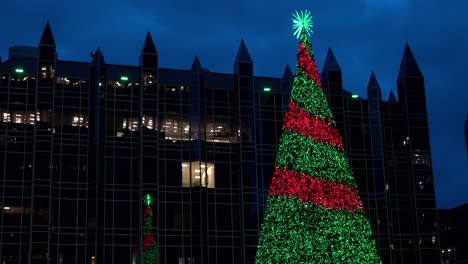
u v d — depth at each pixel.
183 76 77.38
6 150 69.12
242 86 77.50
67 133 71.12
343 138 79.69
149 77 74.94
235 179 75.06
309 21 39.81
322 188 35.88
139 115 73.69
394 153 81.50
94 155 70.94
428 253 78.88
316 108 37.50
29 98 71.25
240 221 73.69
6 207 67.62
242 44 79.56
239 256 72.81
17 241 67.12
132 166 72.19
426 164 82.12
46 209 68.19
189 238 72.19
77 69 73.38
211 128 75.69
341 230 35.50
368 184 79.69
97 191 69.94
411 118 83.06
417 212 79.88
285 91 79.00
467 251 135.25
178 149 74.31
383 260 77.00
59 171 69.94
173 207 72.50
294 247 35.34
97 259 68.25
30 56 78.19
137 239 70.19
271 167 76.56
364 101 82.44
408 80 84.31
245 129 76.50
